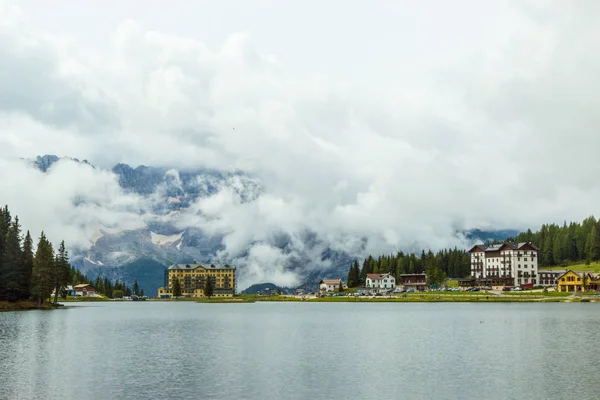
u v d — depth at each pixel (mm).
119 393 61750
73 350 95188
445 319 158000
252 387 64438
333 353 90750
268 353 91750
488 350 90438
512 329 123000
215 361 83000
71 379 69062
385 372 72438
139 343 106375
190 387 64625
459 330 123688
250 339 113500
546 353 86312
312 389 63094
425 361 80625
